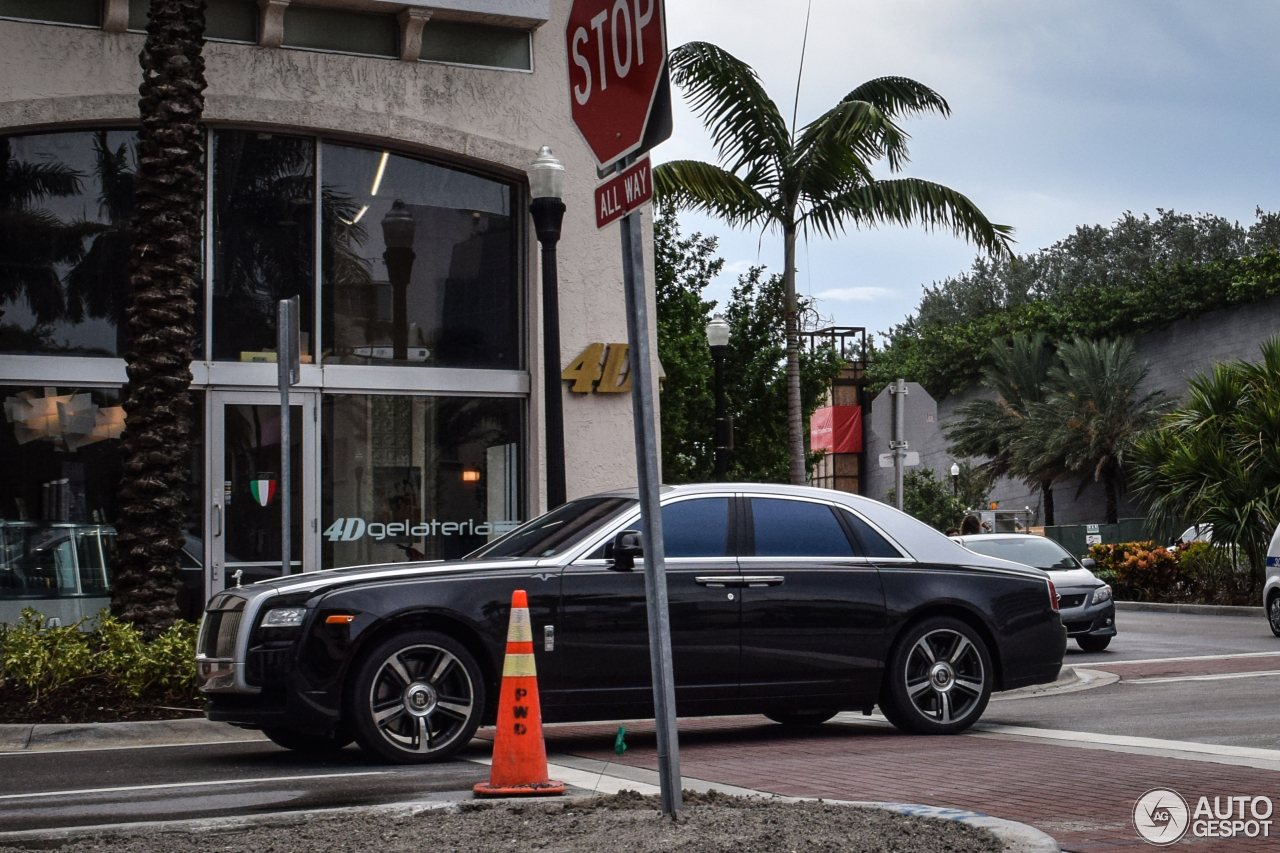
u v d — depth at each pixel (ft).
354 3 48.32
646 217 53.16
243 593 26.91
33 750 29.53
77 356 45.85
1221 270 186.80
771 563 29.22
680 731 32.58
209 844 16.76
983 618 30.91
